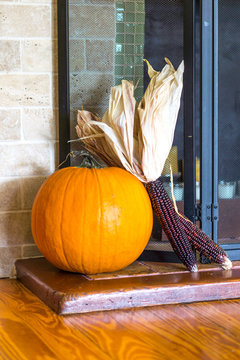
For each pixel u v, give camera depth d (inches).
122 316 59.6
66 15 77.2
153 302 63.5
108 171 69.6
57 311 60.9
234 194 78.5
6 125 78.1
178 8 75.0
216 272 70.9
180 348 49.6
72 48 77.9
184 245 69.9
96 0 77.5
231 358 47.0
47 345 51.1
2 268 79.3
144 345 50.6
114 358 47.5
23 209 79.5
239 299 66.2
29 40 78.2
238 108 77.7
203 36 73.8
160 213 70.0
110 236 65.8
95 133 73.0
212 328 55.1
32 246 80.3
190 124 74.9
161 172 76.0
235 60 77.1
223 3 76.0
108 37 78.1
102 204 65.8
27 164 79.4
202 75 74.1
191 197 75.7
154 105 69.5
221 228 78.3
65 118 78.7
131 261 70.1
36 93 79.0
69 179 67.8
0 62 77.5
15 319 59.1
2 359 47.9
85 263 67.1
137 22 77.2
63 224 65.8
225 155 77.8
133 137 72.0
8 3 77.1
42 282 66.2
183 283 64.6
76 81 78.5
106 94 79.1
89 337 53.0
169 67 72.1
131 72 78.5
